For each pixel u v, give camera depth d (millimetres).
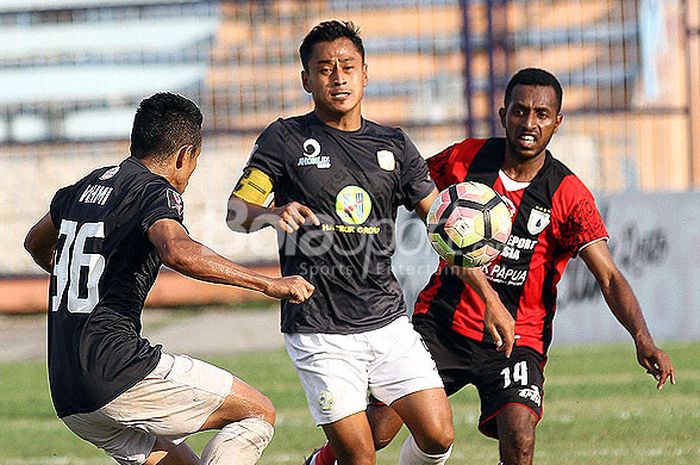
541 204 21844
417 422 20312
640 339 21031
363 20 72688
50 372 18672
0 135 71500
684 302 48375
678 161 66062
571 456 27797
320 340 20500
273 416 19422
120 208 18312
